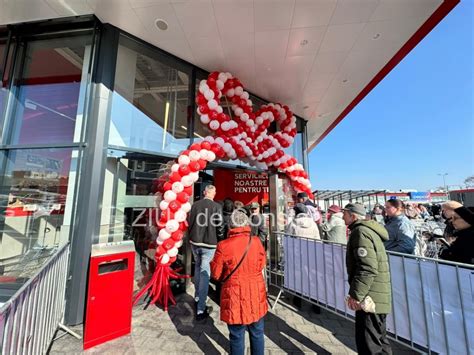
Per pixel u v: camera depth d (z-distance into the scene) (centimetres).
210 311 307
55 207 296
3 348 116
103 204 306
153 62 381
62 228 273
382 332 185
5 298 263
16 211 302
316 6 293
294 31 337
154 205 365
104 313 239
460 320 169
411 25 326
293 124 530
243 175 559
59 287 238
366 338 183
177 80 405
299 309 317
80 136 304
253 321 183
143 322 278
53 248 279
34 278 158
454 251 234
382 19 316
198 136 420
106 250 252
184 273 378
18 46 342
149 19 316
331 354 225
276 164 477
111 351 225
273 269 386
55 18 320
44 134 320
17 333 135
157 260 312
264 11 300
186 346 234
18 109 331
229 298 187
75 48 329
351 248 193
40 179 305
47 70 334
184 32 339
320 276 274
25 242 295
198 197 487
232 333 190
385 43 365
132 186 341
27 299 149
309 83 481
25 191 304
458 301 171
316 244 280
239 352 187
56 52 335
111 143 321
